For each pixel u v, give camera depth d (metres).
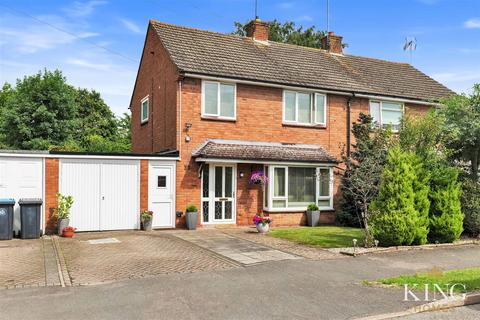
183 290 7.72
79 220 14.61
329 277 8.83
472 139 14.66
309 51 22.00
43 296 7.27
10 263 9.72
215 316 6.43
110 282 8.20
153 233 14.55
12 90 42.22
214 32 19.78
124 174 15.27
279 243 12.87
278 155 16.95
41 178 14.05
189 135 16.23
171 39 17.88
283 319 6.37
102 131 41.16
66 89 32.09
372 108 20.27
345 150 19.47
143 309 6.68
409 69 24.59
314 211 17.69
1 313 6.41
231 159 15.89
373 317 6.52
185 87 16.22
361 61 23.30
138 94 22.05
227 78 16.72
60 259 10.17
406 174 12.62
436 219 13.42
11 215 12.96
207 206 16.52
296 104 18.56
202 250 11.52
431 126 14.34
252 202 17.25
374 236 12.45
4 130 30.78
